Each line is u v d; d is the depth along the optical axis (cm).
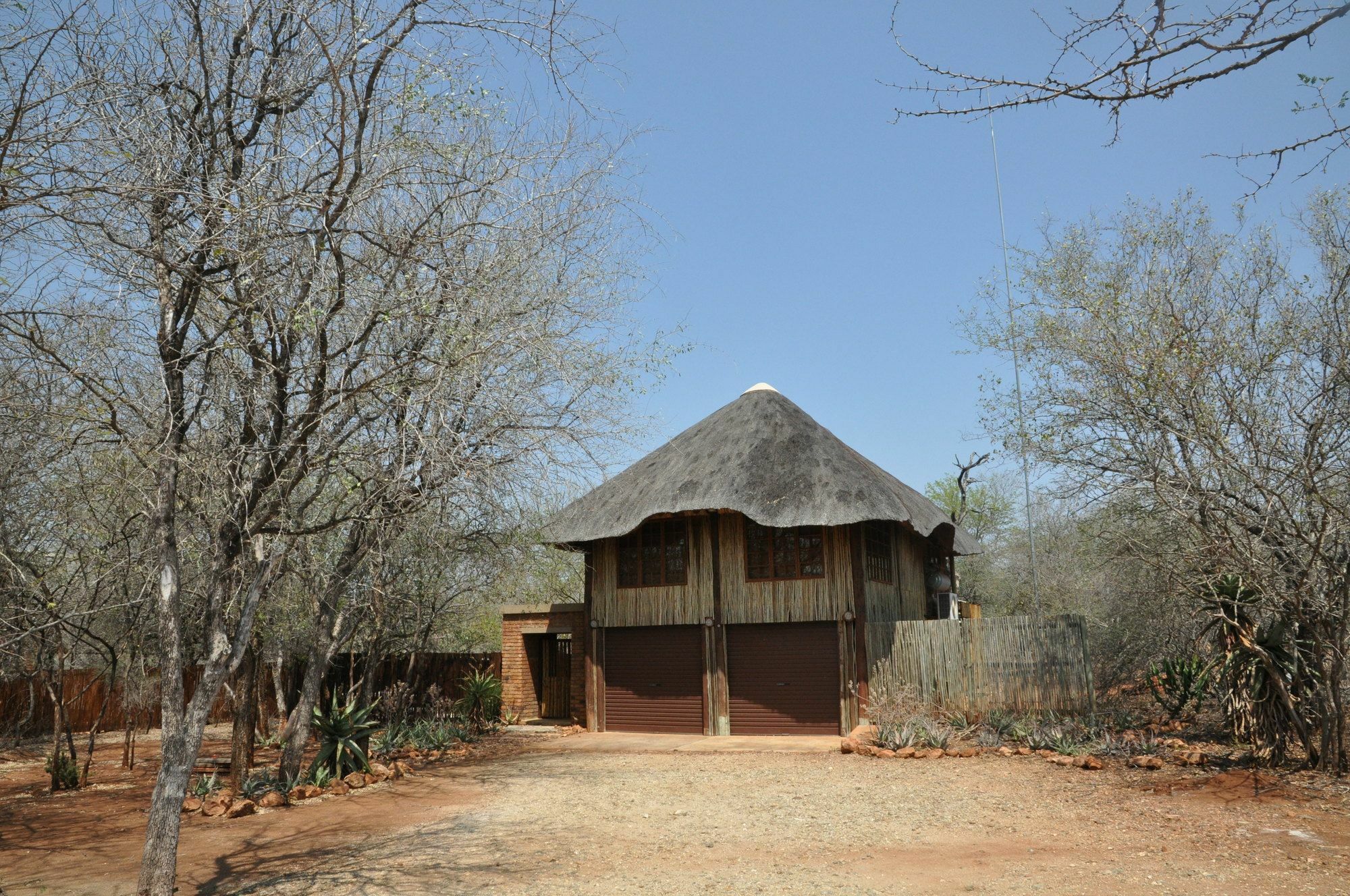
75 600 1230
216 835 1062
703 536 2073
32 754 1995
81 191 662
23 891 840
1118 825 1000
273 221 837
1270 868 807
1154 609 1819
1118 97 472
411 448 994
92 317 809
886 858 895
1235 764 1292
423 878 843
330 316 837
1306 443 1131
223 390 884
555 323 1177
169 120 841
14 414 908
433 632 2069
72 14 734
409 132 934
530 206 1132
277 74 888
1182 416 1240
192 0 856
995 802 1159
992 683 1802
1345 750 1231
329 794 1315
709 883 812
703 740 1925
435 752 1772
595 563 2209
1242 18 446
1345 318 1221
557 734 2109
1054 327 1513
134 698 1725
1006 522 4162
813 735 1925
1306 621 1165
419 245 962
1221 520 1198
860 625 1909
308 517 1297
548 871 862
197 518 934
